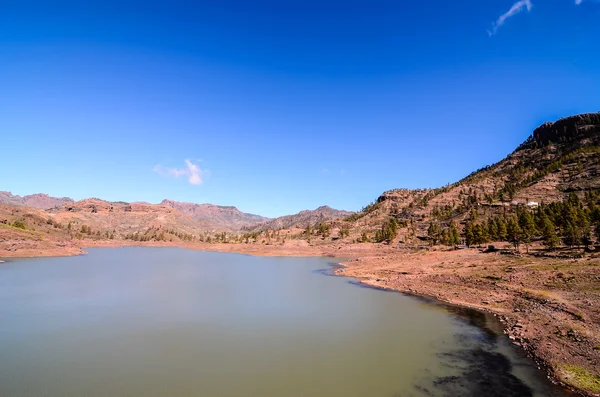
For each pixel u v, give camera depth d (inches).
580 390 868.6
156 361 1099.9
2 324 1518.2
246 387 914.1
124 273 3543.3
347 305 1980.8
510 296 1939.0
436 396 856.9
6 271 3462.1
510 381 938.7
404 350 1210.0
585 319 1358.3
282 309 1877.5
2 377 960.3
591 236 3565.5
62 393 864.9
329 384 934.4
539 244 3816.4
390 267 3587.6
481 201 7716.5
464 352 1180.5
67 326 1496.1
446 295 2214.6
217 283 2901.1
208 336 1373.0
